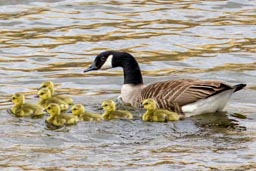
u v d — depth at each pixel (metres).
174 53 23.05
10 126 16.62
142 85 19.20
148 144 15.59
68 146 15.47
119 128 16.55
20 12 26.55
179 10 26.77
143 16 26.20
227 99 17.47
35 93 19.75
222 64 22.19
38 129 16.44
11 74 21.33
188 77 21.22
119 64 19.42
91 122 16.86
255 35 24.42
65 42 23.91
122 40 24.03
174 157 14.88
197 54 22.92
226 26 25.25
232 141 15.74
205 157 14.88
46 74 21.39
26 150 15.23
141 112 17.97
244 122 17.03
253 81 20.86
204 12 26.59
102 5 27.28
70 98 18.45
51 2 27.59
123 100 18.92
